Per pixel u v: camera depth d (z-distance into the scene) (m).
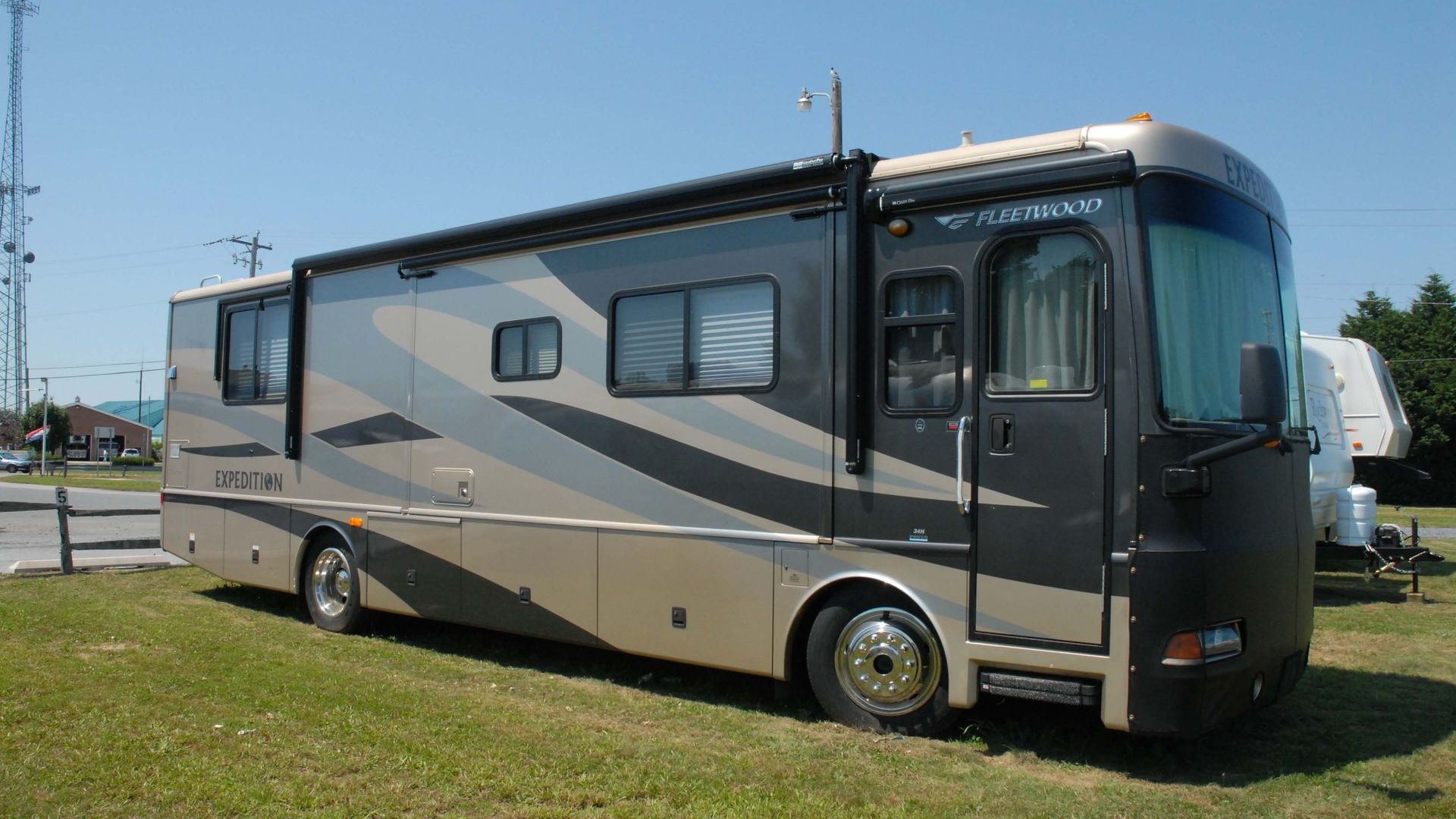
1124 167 4.89
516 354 7.25
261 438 9.34
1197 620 4.71
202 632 8.32
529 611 7.05
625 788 4.65
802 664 5.97
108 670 6.86
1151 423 4.77
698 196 6.21
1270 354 4.55
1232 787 4.80
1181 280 4.96
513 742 5.34
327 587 8.70
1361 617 9.41
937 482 5.31
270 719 5.72
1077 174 4.99
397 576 7.99
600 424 6.70
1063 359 5.02
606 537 6.63
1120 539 4.80
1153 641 4.71
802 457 5.76
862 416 5.53
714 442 6.13
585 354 6.81
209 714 5.82
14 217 59.78
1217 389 5.02
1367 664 7.45
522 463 7.15
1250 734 5.67
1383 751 5.38
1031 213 5.13
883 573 5.46
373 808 4.41
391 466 8.08
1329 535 12.76
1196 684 4.68
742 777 4.84
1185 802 4.58
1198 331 4.98
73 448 78.12
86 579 11.20
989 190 5.20
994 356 5.20
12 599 9.70
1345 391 13.36
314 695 6.25
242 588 10.78
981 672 5.21
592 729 5.66
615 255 6.70
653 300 6.49
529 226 7.10
